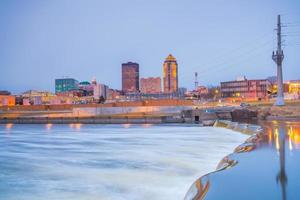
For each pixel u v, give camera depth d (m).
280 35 76.19
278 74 75.88
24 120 99.56
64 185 17.00
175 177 18.11
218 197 8.49
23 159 27.62
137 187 16.00
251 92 189.25
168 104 113.00
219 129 58.12
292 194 8.62
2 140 47.44
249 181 10.27
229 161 14.39
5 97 196.00
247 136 41.12
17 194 15.47
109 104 113.00
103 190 15.65
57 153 31.39
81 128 74.62
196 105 114.31
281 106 71.38
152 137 46.72
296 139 22.69
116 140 43.69
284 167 12.55
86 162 25.03
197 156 26.41
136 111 110.44
